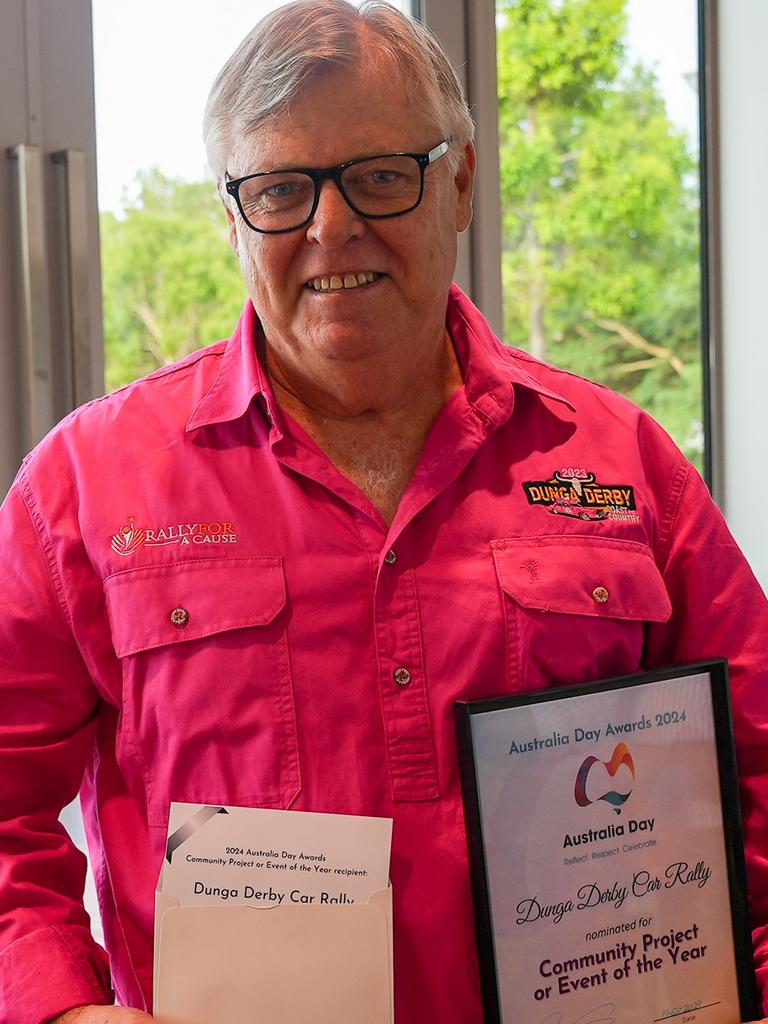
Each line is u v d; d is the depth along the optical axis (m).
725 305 2.39
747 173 2.32
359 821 0.98
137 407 1.12
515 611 1.05
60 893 1.08
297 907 0.97
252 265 1.03
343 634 1.03
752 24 2.28
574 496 1.11
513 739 1.00
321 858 0.98
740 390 2.38
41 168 1.47
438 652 1.04
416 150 1.00
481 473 1.10
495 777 1.00
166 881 0.97
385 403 1.09
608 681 1.04
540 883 1.00
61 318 1.51
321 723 1.02
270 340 1.08
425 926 1.01
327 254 0.98
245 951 0.96
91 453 1.09
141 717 1.04
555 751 1.02
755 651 1.14
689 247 2.36
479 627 1.04
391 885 0.99
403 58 1.00
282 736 1.01
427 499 1.05
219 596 1.02
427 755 1.02
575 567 1.08
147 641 1.02
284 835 0.98
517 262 2.08
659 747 1.05
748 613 1.15
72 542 1.06
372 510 1.05
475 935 1.00
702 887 1.06
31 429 1.48
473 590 1.05
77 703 1.08
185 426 1.09
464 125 1.06
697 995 1.04
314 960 0.96
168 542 1.04
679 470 1.18
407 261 1.01
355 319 1.00
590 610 1.07
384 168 0.98
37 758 1.06
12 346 1.48
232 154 1.02
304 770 1.01
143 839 1.07
